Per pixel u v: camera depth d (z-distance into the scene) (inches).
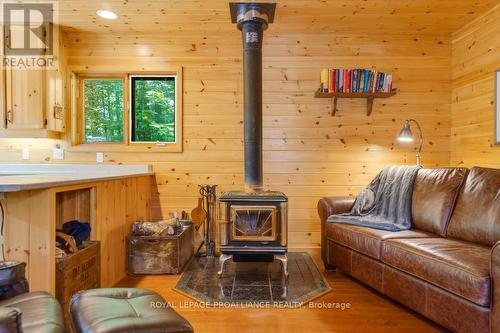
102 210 97.4
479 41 126.0
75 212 95.7
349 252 106.8
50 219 70.9
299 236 143.6
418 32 139.4
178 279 110.1
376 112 143.3
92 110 148.5
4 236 69.9
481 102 125.0
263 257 124.6
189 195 144.2
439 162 143.8
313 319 83.0
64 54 140.0
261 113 121.7
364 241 98.6
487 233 84.2
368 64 142.5
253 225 110.0
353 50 142.4
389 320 82.9
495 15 117.9
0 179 75.8
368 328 79.0
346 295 97.8
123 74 145.7
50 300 53.5
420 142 141.1
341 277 113.0
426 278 76.9
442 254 75.5
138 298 57.0
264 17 117.6
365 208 118.0
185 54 143.2
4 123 129.4
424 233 99.1
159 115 148.3
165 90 148.3
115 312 49.9
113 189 105.4
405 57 142.4
